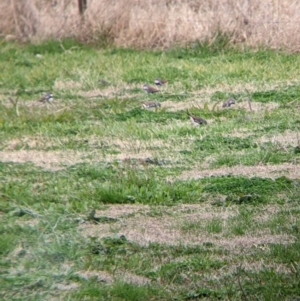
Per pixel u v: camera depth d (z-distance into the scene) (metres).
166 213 32.44
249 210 32.31
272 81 55.19
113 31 69.88
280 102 49.94
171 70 58.84
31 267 26.86
